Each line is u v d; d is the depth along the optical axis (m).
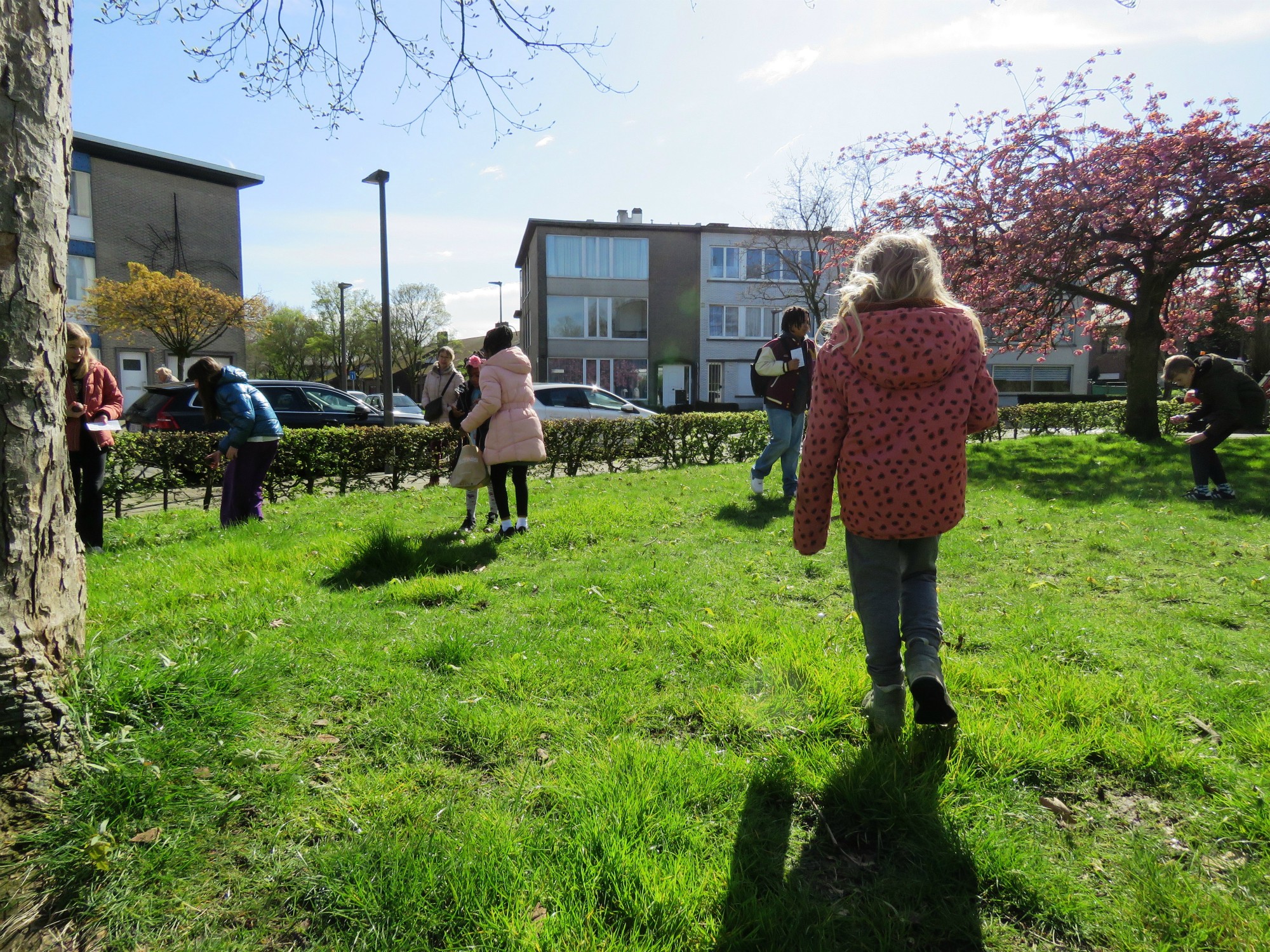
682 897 1.80
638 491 8.55
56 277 2.28
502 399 5.82
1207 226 12.51
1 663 2.09
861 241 15.35
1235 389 7.01
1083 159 12.90
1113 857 2.00
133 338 27.22
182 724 2.46
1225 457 10.20
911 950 1.71
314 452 9.16
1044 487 8.20
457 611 4.00
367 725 2.69
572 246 38.78
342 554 5.19
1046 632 3.55
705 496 7.89
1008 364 43.09
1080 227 12.43
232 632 3.55
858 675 2.98
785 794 2.27
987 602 4.15
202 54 4.64
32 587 2.20
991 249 13.41
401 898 1.80
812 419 2.46
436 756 2.51
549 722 2.73
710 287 39.75
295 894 1.85
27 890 1.84
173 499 9.33
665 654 3.37
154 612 3.93
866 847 2.07
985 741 2.49
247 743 2.48
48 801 2.07
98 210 27.30
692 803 2.23
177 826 2.08
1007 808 2.20
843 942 1.72
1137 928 1.74
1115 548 5.24
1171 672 3.07
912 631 2.43
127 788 2.12
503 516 5.96
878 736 2.60
